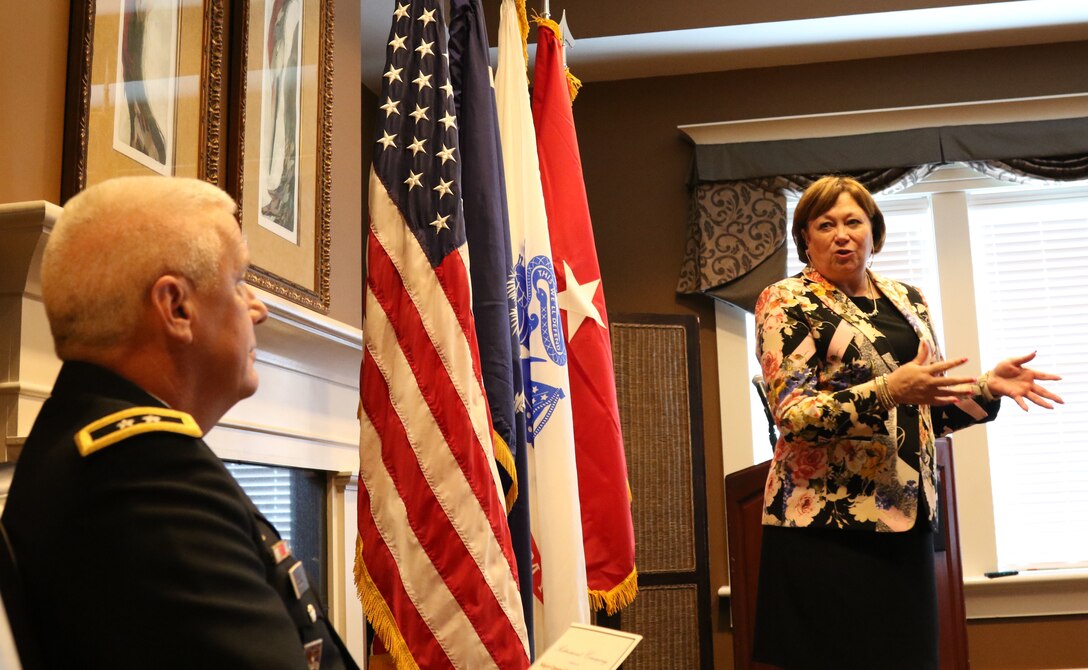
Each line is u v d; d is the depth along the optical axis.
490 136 2.58
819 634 2.03
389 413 2.15
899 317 2.20
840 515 2.03
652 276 4.64
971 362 4.42
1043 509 4.37
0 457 1.55
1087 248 4.52
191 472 0.93
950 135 4.47
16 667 0.79
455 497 2.10
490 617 2.06
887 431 2.01
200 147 2.19
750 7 4.27
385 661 2.28
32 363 1.61
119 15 1.92
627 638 1.18
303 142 2.68
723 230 4.53
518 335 2.54
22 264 1.56
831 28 4.32
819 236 2.21
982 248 4.57
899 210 4.62
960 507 4.32
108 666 0.85
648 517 4.07
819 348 2.11
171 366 1.02
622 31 4.33
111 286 1.00
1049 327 4.47
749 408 4.47
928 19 4.27
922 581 2.05
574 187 3.04
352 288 3.04
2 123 1.65
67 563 0.87
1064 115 4.45
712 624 4.29
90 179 1.82
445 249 2.26
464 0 2.68
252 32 2.41
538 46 3.20
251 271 2.29
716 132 4.60
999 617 4.20
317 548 2.62
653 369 4.19
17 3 1.69
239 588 0.90
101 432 0.92
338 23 3.05
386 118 2.37
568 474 2.59
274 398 2.35
